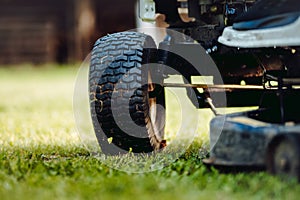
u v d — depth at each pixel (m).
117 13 34.84
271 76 7.54
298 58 7.37
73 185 6.30
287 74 7.45
